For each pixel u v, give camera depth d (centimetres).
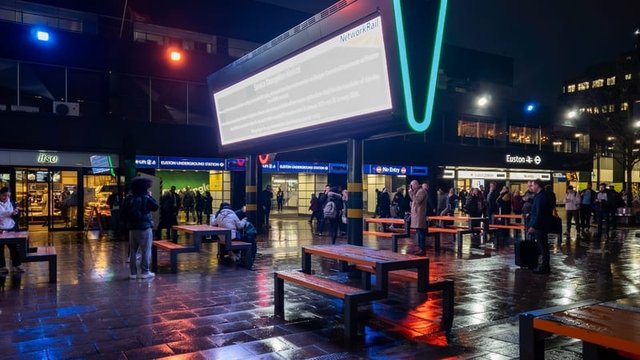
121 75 2142
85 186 2028
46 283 844
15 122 1875
